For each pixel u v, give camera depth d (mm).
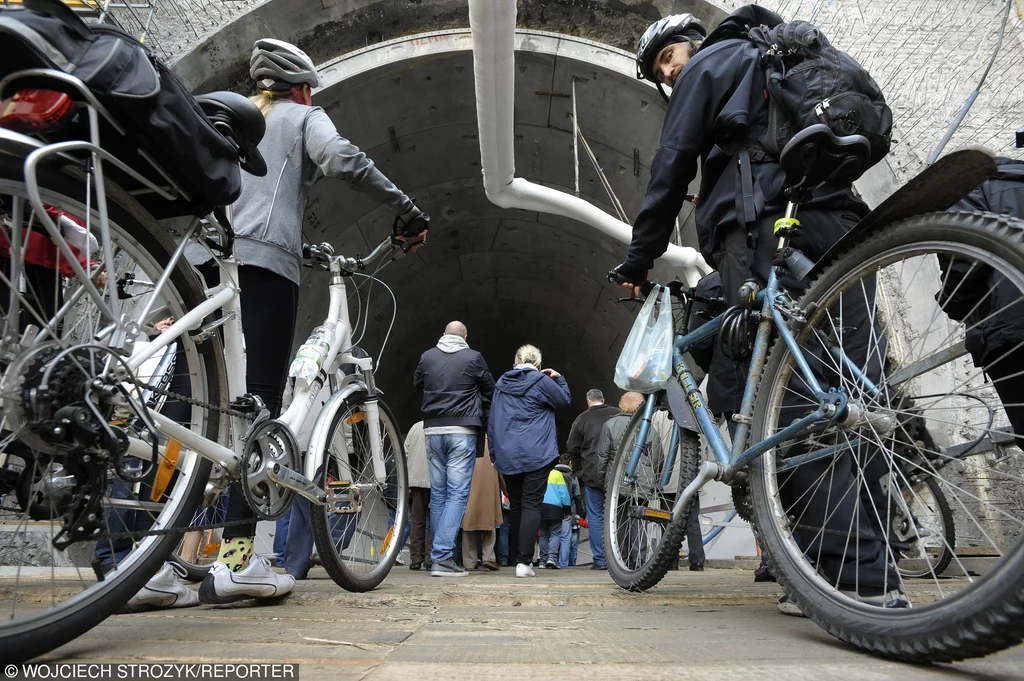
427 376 5371
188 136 1628
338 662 1340
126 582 1581
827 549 1850
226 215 2135
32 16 1413
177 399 1837
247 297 2594
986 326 1901
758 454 1904
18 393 1332
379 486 3098
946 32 6969
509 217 13008
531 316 17219
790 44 2156
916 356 2076
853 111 2014
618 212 10578
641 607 2549
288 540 4020
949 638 1259
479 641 1632
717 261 2404
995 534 2623
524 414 5934
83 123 1519
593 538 6855
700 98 2342
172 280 1815
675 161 2367
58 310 1566
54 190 1441
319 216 10398
